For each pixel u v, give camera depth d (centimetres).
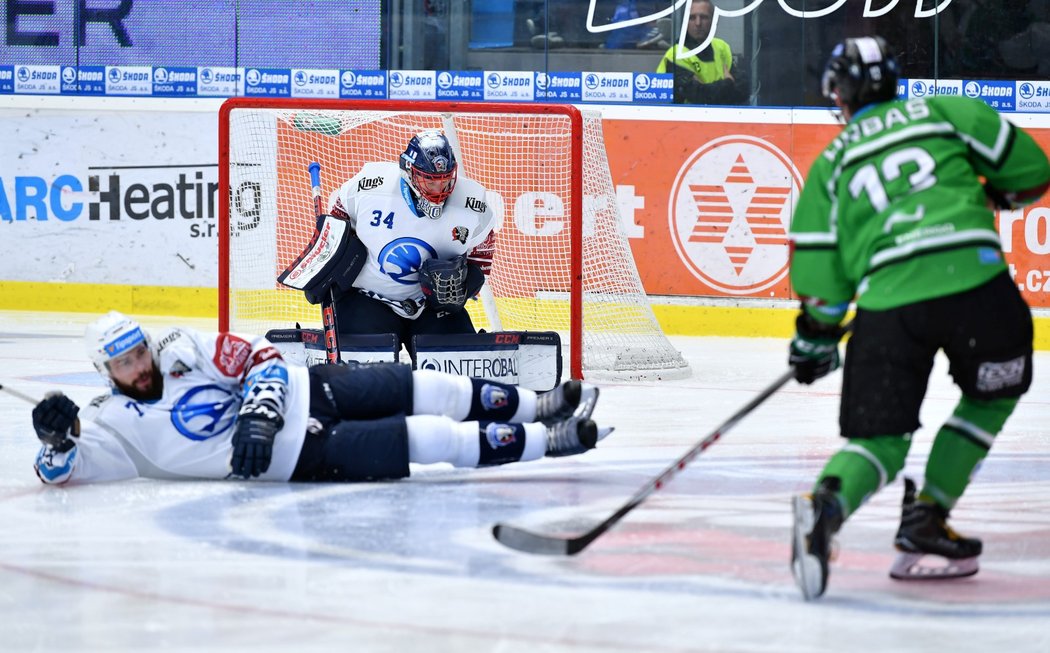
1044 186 719
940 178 678
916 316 659
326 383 957
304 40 2489
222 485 968
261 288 2073
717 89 2386
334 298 1362
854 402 668
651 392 1617
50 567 734
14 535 812
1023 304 681
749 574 725
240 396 953
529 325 2133
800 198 707
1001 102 2345
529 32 2431
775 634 611
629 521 870
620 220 1942
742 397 1568
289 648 587
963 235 665
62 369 1755
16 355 1906
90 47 2509
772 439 1237
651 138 2352
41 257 2516
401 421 950
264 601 664
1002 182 714
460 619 632
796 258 702
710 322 2355
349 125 2086
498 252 2155
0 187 2517
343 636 604
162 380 943
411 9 2464
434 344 1395
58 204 2505
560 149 2141
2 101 2508
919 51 2345
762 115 2323
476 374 1409
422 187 1338
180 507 893
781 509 913
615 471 1059
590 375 1767
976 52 2341
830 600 672
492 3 2433
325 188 2139
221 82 2498
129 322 916
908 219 670
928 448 1198
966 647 592
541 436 952
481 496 946
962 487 707
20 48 2516
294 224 2112
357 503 912
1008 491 988
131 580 707
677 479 1028
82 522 848
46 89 2517
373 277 1395
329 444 940
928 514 701
